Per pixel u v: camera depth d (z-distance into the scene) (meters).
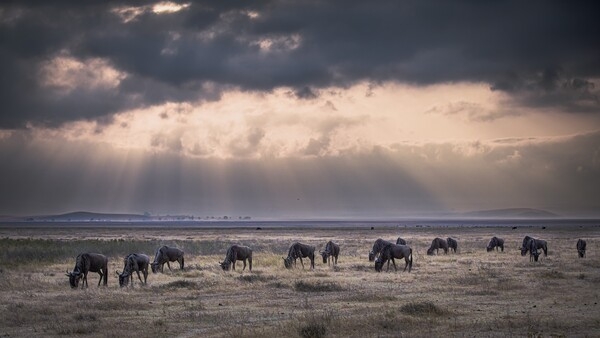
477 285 33.38
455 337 18.89
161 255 43.09
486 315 23.27
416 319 22.02
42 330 21.52
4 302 28.56
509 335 19.11
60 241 82.81
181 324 22.30
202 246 74.06
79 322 22.84
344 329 20.36
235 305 27.06
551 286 32.62
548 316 22.73
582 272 40.59
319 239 106.06
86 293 31.45
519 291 30.64
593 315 22.84
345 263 50.22
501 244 66.88
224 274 40.97
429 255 60.69
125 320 23.28
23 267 47.47
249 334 19.55
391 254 42.47
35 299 29.58
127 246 69.31
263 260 52.50
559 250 68.94
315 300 28.33
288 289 32.62
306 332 19.31
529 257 56.25
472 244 83.56
